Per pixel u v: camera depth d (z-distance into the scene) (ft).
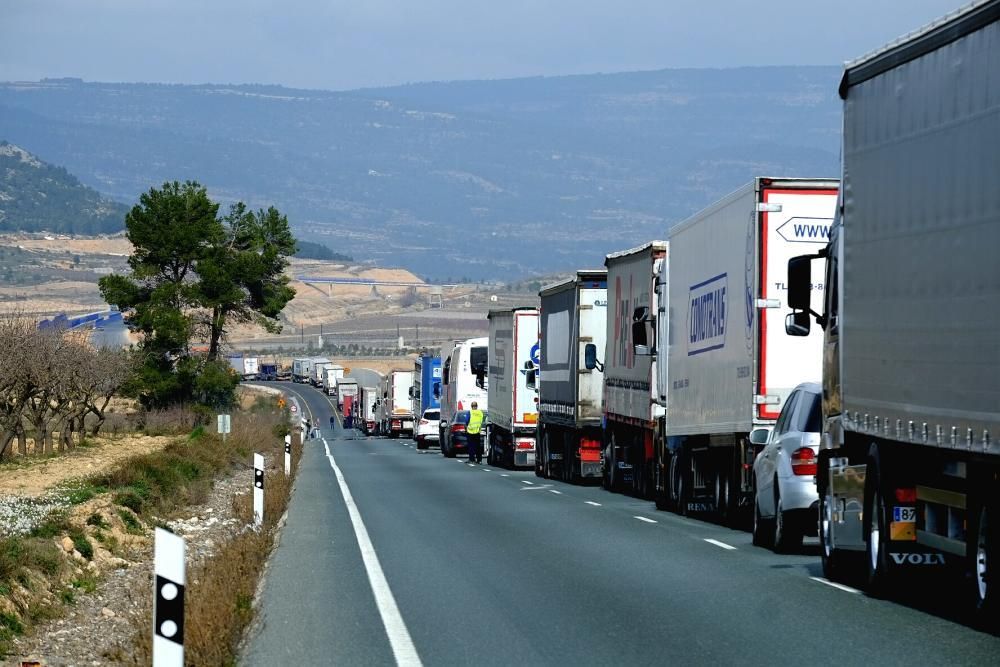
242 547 118.73
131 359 490.90
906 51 83.25
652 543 130.93
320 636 81.00
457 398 403.75
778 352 136.98
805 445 116.37
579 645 75.31
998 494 72.59
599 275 240.73
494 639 78.02
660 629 79.56
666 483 180.04
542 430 277.44
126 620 102.83
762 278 136.98
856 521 95.35
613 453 217.15
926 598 90.74
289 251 560.20
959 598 90.48
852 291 93.97
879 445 88.99
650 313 189.37
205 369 517.55
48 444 345.51
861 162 91.76
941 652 69.56
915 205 81.61
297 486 240.12
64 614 103.19
